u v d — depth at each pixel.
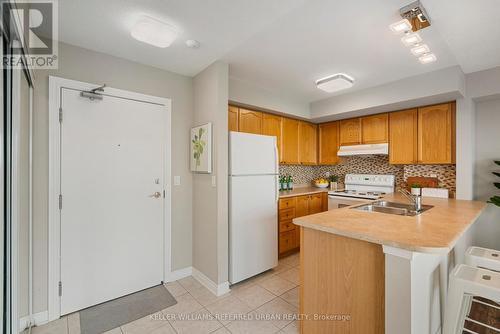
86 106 2.06
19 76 1.34
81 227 2.03
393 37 1.95
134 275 2.32
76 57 2.02
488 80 2.54
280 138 3.67
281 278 2.66
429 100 2.83
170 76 2.58
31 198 1.78
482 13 1.61
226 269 2.35
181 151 2.65
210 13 1.62
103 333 1.76
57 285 1.92
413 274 1.22
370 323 1.39
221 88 2.36
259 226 2.63
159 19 1.68
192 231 2.73
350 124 3.87
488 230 2.80
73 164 1.99
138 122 2.35
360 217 1.80
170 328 1.82
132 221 2.31
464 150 2.73
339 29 1.83
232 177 2.40
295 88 3.22
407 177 3.53
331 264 1.57
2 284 1.26
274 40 1.99
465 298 1.52
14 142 1.33
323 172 4.68
